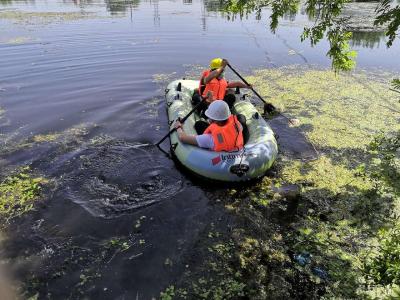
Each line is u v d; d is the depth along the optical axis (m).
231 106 6.16
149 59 9.34
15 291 2.98
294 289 2.95
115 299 2.90
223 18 14.66
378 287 2.93
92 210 3.93
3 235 3.59
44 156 4.96
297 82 7.97
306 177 4.54
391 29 2.79
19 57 9.14
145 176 4.54
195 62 9.21
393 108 6.63
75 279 3.09
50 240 3.52
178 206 4.00
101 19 13.66
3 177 4.50
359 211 3.91
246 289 2.96
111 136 5.54
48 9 15.84
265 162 4.42
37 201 4.07
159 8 16.58
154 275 3.12
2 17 13.78
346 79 8.19
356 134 5.66
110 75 8.23
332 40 3.59
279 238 3.52
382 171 4.66
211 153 4.38
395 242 2.86
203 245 3.44
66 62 8.95
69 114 6.28
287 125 5.97
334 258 3.26
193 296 2.91
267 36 11.97
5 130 5.67
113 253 3.36
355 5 16.25
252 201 4.09
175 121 5.31
